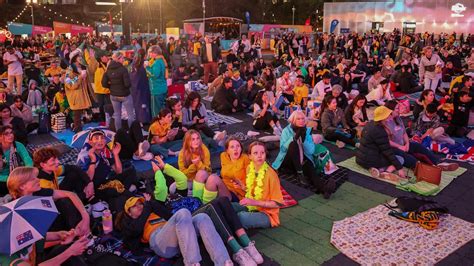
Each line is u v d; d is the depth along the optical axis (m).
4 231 3.15
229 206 4.29
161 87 9.78
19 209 3.30
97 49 9.91
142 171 6.65
